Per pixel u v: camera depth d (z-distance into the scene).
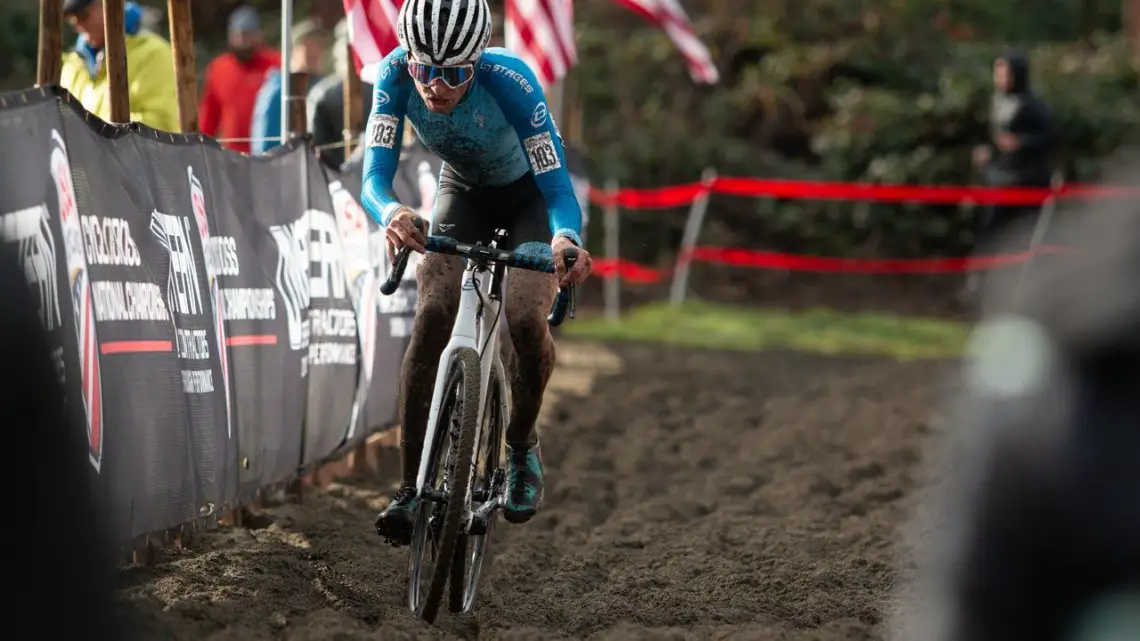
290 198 19.09
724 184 48.66
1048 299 5.10
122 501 12.81
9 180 10.89
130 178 13.80
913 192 45.22
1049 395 5.01
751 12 65.94
